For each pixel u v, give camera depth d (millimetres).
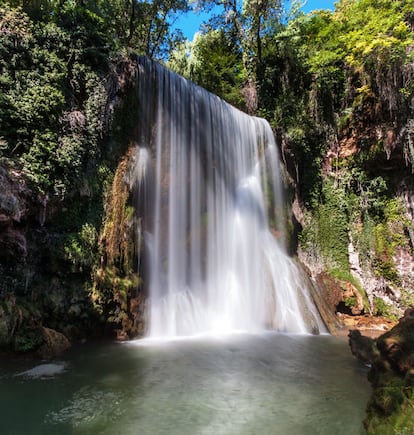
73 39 11703
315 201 18359
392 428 4570
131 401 6039
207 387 6770
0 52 10062
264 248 15180
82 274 9945
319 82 18984
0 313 8016
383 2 18484
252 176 16688
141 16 23578
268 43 21500
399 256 16516
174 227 13125
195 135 14523
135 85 12617
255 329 12625
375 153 17453
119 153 11906
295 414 5664
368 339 9031
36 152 9602
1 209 8414
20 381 6758
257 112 19938
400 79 17031
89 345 9469
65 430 5008
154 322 11242
